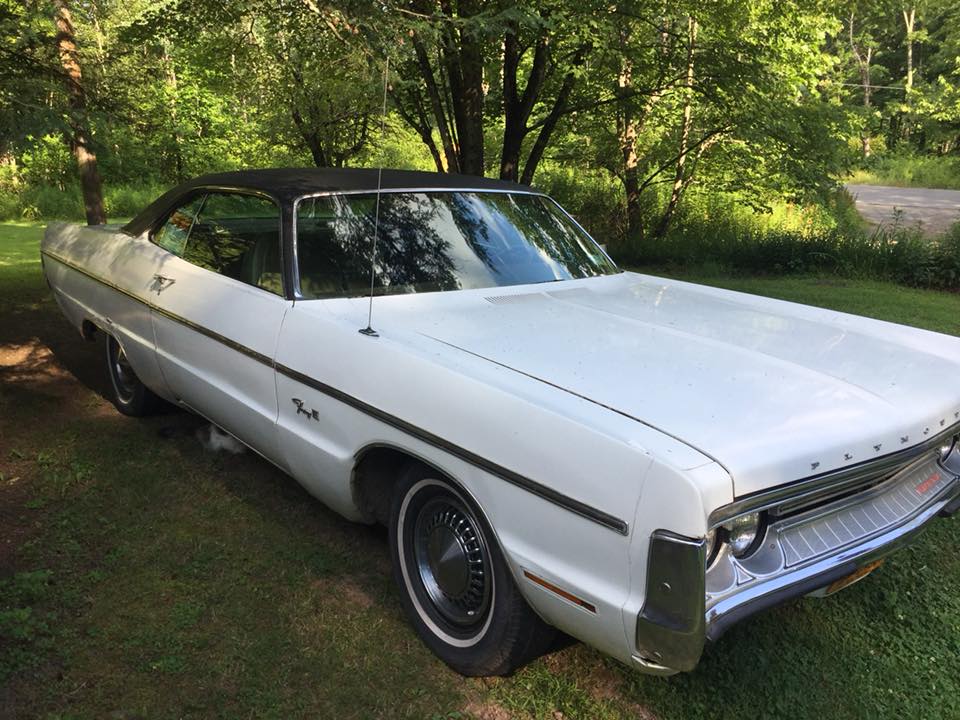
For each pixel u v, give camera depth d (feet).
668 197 54.34
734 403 6.90
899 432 7.05
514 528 6.89
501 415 6.99
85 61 24.58
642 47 36.83
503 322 9.21
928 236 50.44
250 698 7.39
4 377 16.78
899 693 7.89
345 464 8.79
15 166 70.95
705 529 5.65
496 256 11.32
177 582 9.20
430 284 10.40
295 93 43.62
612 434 6.24
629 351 8.19
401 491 8.46
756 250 42.42
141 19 31.35
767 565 6.32
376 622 8.70
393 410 8.02
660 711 7.48
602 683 7.85
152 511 10.93
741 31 38.27
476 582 7.67
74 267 15.40
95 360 18.47
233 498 11.43
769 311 10.44
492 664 7.60
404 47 19.22
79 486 11.59
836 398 7.22
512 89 34.60
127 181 73.82
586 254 12.64
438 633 8.14
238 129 77.10
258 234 10.86
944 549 10.85
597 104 39.29
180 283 11.80
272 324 9.84
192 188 12.95
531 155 37.50
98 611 8.57
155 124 36.47
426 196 11.62
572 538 6.39
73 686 7.39
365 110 43.01
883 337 9.39
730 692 7.78
